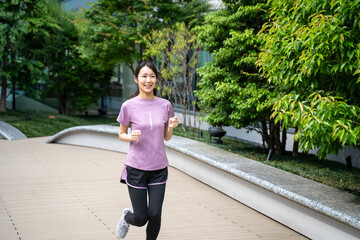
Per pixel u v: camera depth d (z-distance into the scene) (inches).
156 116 127.5
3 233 160.4
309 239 159.6
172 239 157.2
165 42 398.3
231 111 278.2
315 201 152.4
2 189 231.9
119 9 496.4
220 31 277.3
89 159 331.6
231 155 252.4
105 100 685.3
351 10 136.0
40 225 170.9
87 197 216.8
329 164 272.2
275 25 166.7
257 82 271.9
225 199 217.8
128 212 134.3
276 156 283.3
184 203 208.7
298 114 143.4
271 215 184.9
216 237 159.9
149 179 127.6
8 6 515.8
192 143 301.0
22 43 573.0
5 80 573.0
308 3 147.3
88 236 158.6
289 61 159.5
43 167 297.3
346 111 138.8
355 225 131.0
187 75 438.6
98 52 510.3
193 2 464.1
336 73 153.3
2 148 382.6
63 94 653.9
